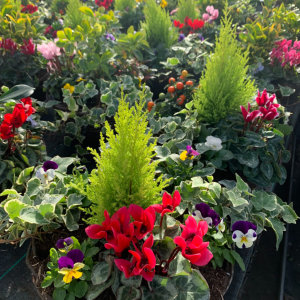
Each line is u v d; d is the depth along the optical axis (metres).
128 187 1.45
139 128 1.30
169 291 1.28
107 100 3.01
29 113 2.30
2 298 1.97
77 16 4.23
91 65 3.36
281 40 4.12
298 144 4.59
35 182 1.85
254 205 1.94
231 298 1.86
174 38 4.84
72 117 3.09
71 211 1.81
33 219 1.44
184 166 2.20
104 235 1.23
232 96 2.71
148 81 4.27
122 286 1.32
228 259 1.63
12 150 2.36
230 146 2.61
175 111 3.39
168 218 1.59
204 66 4.18
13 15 3.88
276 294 2.59
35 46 4.01
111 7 7.75
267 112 2.37
